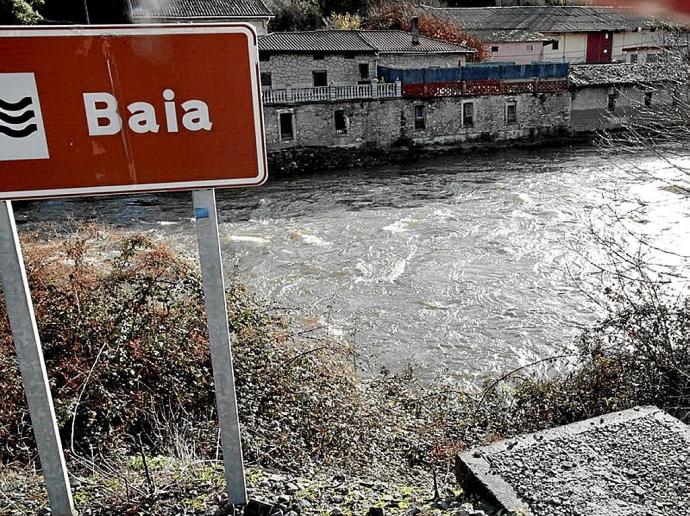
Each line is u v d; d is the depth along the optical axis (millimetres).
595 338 6977
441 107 30938
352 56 31719
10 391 4867
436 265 14586
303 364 6652
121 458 3994
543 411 6195
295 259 15203
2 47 2359
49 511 3080
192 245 15781
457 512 3076
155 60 2465
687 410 5477
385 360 9930
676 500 3223
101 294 6621
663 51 7043
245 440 4824
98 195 2549
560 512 3162
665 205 17672
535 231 16906
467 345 10492
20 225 17844
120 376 5473
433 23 41125
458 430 6062
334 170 28688
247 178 2611
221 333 2723
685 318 6379
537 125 33062
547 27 38938
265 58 30438
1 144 2443
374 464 5016
